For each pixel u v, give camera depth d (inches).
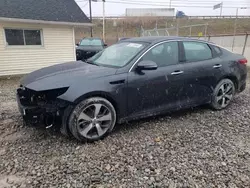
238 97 223.9
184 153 118.2
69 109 121.3
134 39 168.7
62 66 152.5
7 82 327.0
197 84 165.3
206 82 169.9
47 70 146.0
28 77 142.5
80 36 1525.6
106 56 161.3
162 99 151.6
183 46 162.4
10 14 376.5
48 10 437.4
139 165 107.3
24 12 400.2
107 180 97.1
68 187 92.9
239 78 189.8
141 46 150.9
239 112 180.2
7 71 391.5
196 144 127.9
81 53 491.8
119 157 113.7
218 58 178.7
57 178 98.2
